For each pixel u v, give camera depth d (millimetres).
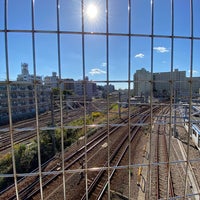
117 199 6141
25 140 12875
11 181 7566
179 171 8281
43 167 8508
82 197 6121
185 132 13977
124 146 11125
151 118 1976
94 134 13125
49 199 6074
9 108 1701
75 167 8367
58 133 11211
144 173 7934
